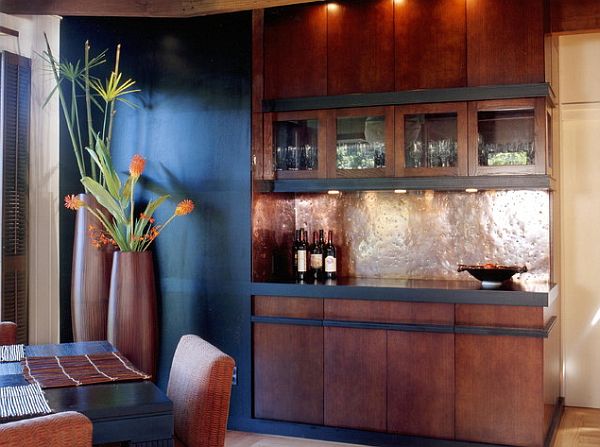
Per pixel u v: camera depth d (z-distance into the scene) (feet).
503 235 14.76
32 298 15.60
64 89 16.08
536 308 12.37
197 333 15.03
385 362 13.38
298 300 14.19
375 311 13.51
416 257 15.42
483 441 12.67
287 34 14.82
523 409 12.41
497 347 12.57
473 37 13.48
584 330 16.26
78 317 14.76
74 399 6.79
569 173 16.37
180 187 15.26
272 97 14.94
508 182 13.28
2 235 14.75
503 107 13.28
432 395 13.02
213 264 14.93
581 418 15.26
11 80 15.05
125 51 15.75
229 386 7.40
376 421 13.46
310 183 14.67
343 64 14.43
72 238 15.79
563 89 16.24
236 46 14.88
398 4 14.03
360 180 14.25
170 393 8.37
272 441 13.78
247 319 14.55
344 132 14.44
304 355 14.06
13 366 8.25
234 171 14.79
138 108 15.67
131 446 6.53
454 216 15.12
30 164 15.58
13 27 15.24
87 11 14.57
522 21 13.19
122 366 8.27
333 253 15.62
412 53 13.92
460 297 12.78
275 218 15.76
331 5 14.51
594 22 14.47
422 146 13.84
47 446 4.94
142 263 14.21
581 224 16.28
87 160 15.98
